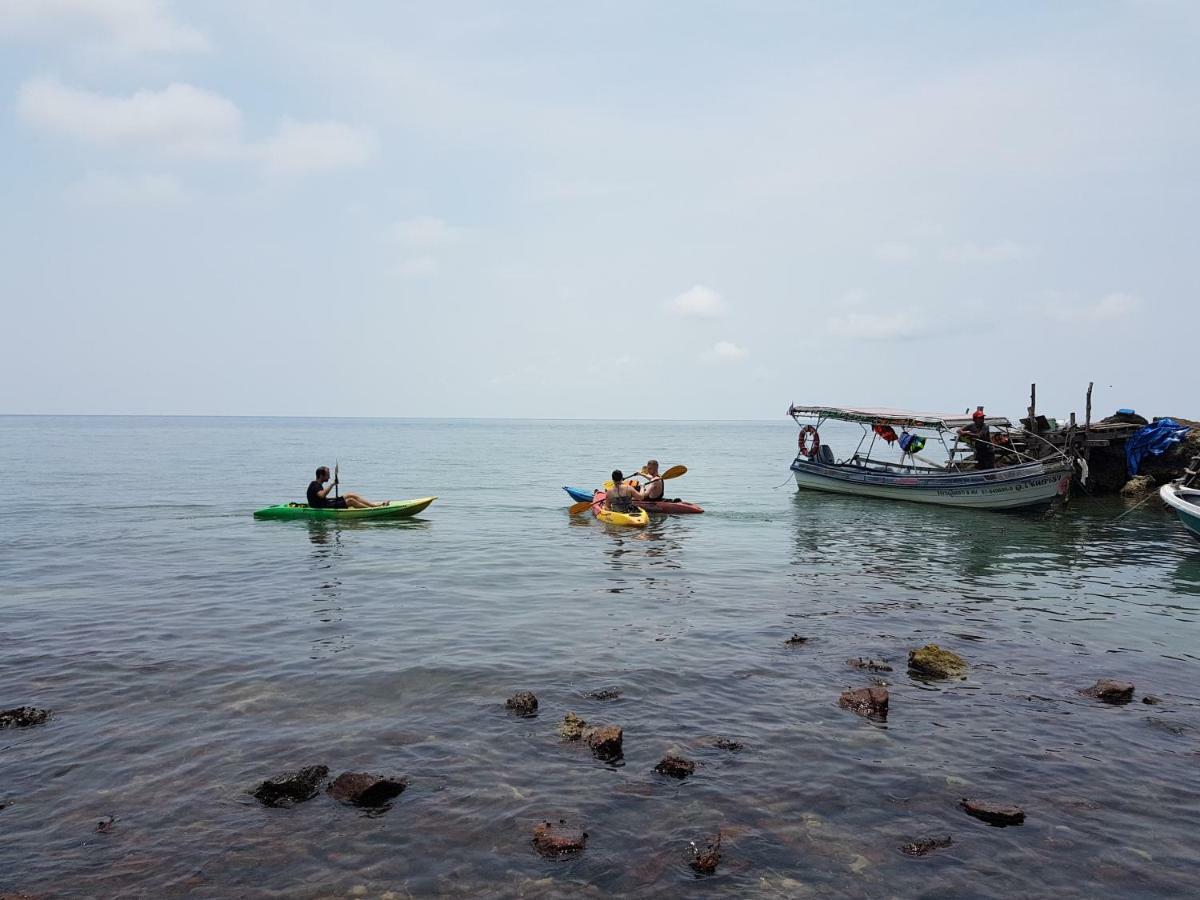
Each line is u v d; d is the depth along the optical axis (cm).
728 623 1225
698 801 661
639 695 901
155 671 959
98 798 650
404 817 629
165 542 1988
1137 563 1836
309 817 627
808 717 844
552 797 663
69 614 1240
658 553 1878
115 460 5900
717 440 14562
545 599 1380
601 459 6869
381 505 2481
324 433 16862
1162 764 744
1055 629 1226
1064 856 589
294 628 1165
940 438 2959
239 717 820
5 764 705
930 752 762
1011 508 2730
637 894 537
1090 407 3166
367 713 835
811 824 629
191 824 614
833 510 2803
